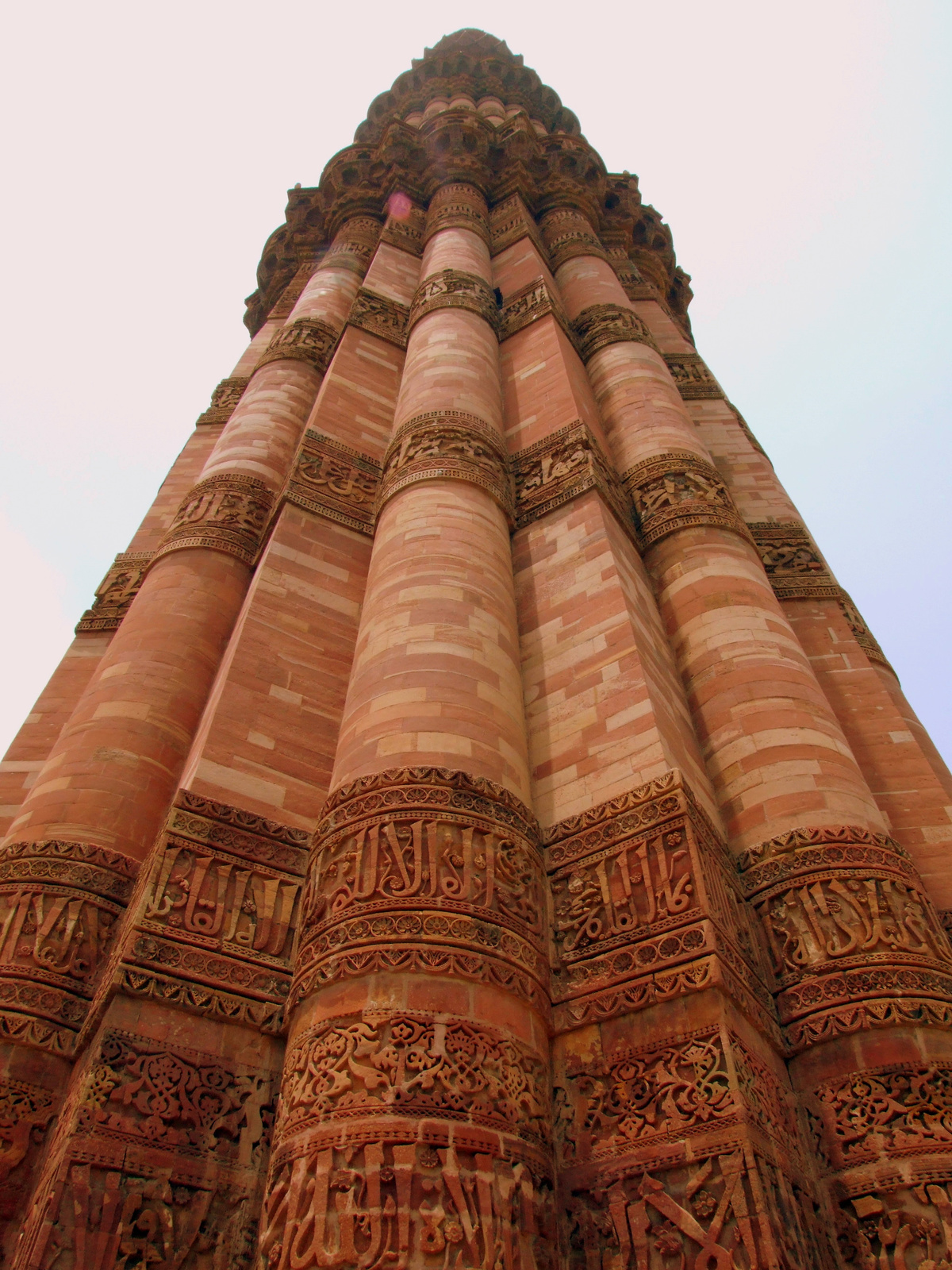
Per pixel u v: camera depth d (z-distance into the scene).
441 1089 6.99
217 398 25.88
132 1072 7.80
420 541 12.62
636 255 31.69
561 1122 7.56
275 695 11.83
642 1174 6.90
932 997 8.15
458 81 38.31
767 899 9.23
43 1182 7.57
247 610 12.80
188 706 13.18
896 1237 6.79
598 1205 6.93
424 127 31.91
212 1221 7.37
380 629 11.23
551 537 14.02
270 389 21.27
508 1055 7.50
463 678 10.41
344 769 9.64
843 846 9.33
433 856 8.55
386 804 8.93
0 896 10.14
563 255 26.39
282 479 18.34
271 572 13.61
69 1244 6.74
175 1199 7.32
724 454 21.03
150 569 16.20
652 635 12.20
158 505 21.70
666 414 17.47
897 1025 7.96
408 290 24.58
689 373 24.48
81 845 10.75
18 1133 8.36
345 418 17.94
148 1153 7.43
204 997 8.48
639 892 8.70
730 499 15.39
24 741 15.25
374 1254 6.04
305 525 14.88
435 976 7.71
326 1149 6.63
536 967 8.34
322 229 32.62
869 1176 7.16
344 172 32.00
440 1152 6.65
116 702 12.78
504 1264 6.27
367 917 8.09
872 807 10.10
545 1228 6.76
